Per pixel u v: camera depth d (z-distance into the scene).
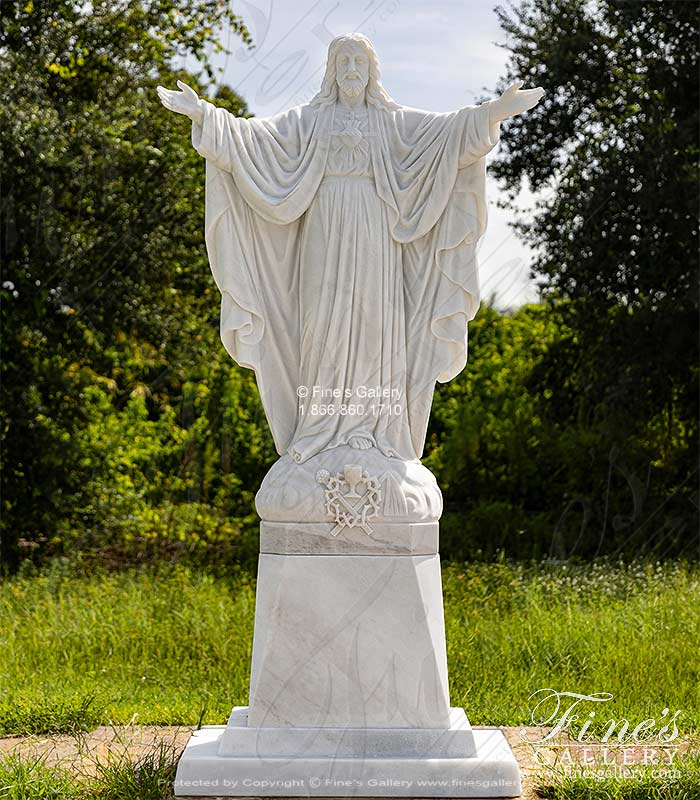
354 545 5.32
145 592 10.59
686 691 7.22
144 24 12.63
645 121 13.49
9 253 12.94
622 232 13.40
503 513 13.90
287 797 5.07
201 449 15.49
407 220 5.53
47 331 13.32
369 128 5.55
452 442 15.26
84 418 13.89
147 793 5.12
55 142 12.46
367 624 5.29
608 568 11.02
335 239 5.47
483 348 15.94
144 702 7.23
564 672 7.67
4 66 12.27
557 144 14.05
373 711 5.26
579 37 13.72
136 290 13.48
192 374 15.45
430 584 5.37
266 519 5.42
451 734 5.23
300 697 5.27
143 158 13.33
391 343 5.55
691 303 13.34
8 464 13.30
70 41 12.69
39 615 9.43
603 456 13.94
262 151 5.52
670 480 13.87
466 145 5.43
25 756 5.89
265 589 5.36
